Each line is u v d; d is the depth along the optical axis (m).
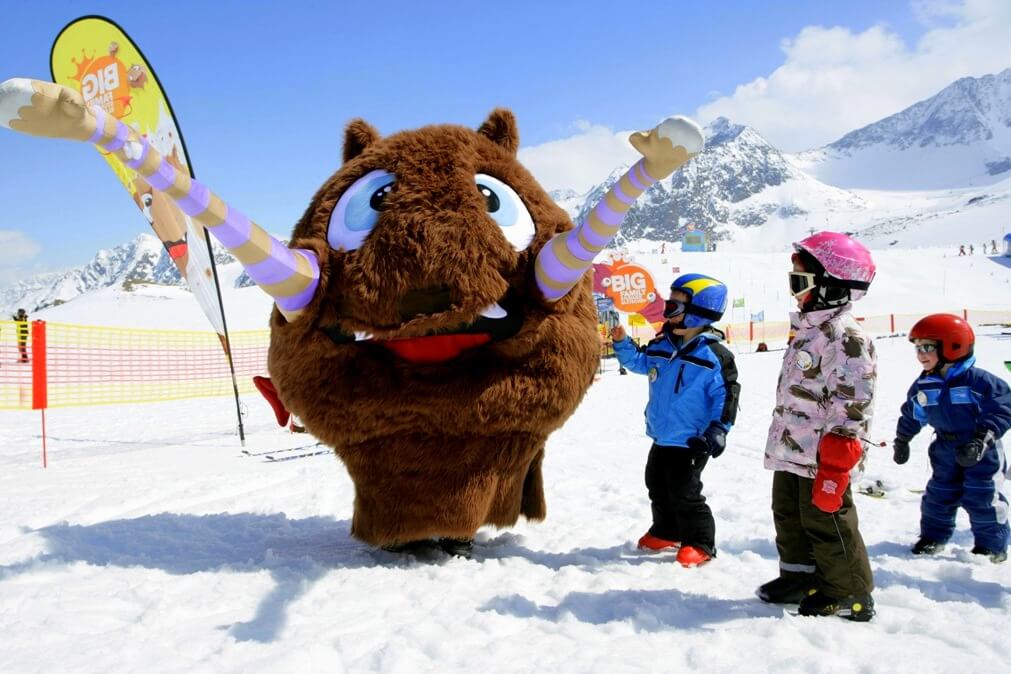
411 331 3.44
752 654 2.68
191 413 13.52
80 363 19.61
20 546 4.09
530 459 3.98
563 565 3.96
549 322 3.70
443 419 3.64
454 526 3.77
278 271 3.32
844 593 3.04
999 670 2.48
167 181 2.89
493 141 4.36
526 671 2.52
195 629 2.91
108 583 3.48
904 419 4.37
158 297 52.69
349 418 3.65
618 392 15.39
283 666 2.51
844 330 3.06
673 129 2.86
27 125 2.60
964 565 3.79
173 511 5.26
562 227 3.96
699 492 4.09
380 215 3.60
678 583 3.58
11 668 2.53
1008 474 4.08
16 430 11.07
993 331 33.34
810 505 3.12
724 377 4.00
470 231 3.50
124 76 6.98
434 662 2.62
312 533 4.66
